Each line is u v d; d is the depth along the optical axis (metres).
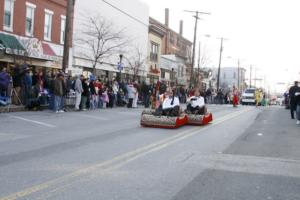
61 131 13.95
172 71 58.81
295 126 18.39
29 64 26.62
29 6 28.16
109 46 37.97
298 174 8.37
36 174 7.60
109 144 11.44
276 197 6.66
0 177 7.31
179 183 7.30
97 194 6.42
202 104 18.56
